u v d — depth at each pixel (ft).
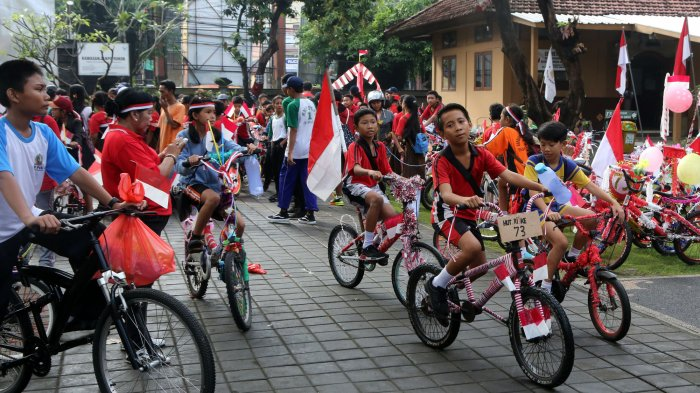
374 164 21.13
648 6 72.90
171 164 15.55
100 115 33.17
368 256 20.92
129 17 66.08
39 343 13.39
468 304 16.20
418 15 83.41
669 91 34.91
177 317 12.43
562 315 14.30
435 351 16.93
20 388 13.70
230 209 18.79
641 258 27.02
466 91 77.36
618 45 72.33
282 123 39.58
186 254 20.51
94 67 55.31
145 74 97.40
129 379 13.50
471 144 16.57
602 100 73.31
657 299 21.42
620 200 26.45
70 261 13.48
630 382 15.08
